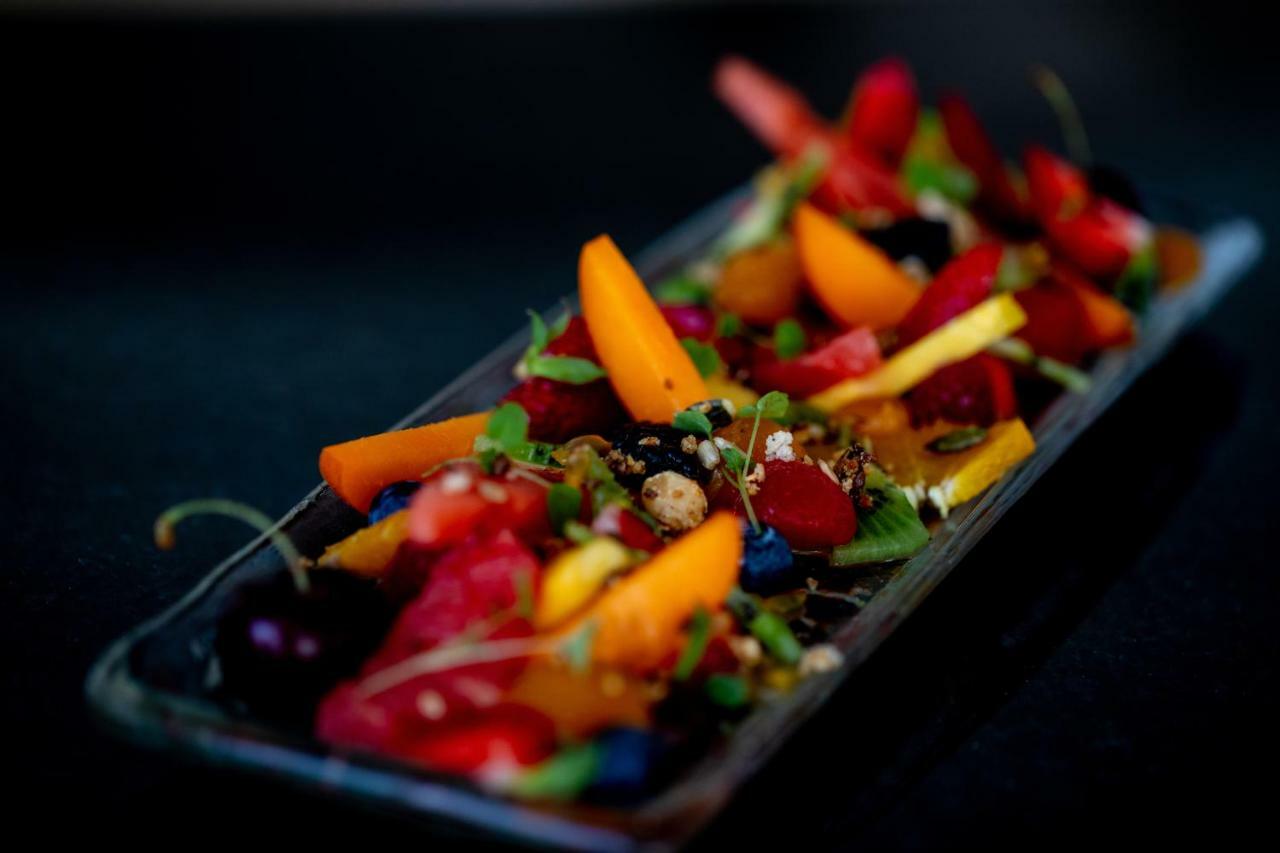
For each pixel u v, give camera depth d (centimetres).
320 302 69
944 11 104
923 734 50
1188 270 68
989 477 56
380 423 62
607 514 50
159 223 74
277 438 61
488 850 46
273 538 51
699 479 53
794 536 53
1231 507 59
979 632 53
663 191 78
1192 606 55
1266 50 96
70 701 50
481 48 96
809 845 47
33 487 58
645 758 45
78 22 97
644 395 55
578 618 48
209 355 65
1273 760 50
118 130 82
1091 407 60
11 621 53
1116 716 51
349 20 100
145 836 47
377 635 48
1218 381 66
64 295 69
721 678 48
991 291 62
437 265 72
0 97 85
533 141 82
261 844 47
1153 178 79
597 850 44
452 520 49
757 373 59
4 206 75
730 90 75
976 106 87
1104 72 93
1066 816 48
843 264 62
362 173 79
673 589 48
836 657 49
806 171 70
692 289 64
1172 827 48
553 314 66
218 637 48
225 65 91
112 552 55
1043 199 67
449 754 45
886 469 57
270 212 75
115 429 61
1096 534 58
